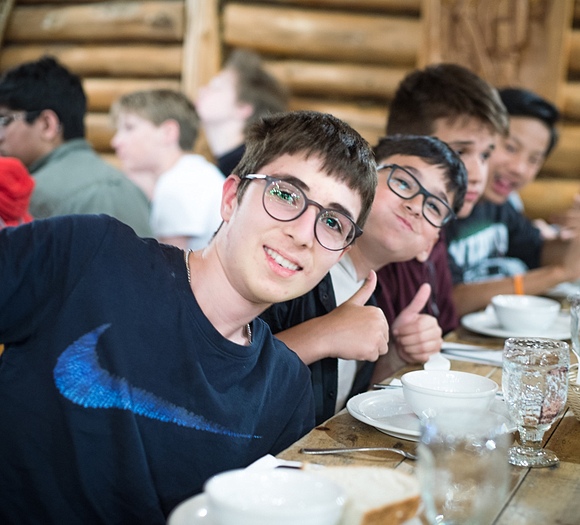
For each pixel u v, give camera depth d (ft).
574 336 5.56
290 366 5.03
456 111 7.92
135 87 15.92
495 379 6.01
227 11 15.34
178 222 11.15
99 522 4.42
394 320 7.04
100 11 15.85
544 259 11.85
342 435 4.60
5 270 4.44
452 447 3.40
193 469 4.54
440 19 14.43
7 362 4.58
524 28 14.24
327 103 15.43
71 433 4.35
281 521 2.92
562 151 14.78
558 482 4.02
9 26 16.38
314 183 4.45
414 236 6.37
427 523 3.42
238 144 13.97
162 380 4.48
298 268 4.44
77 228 4.61
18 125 9.65
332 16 15.19
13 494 4.45
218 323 4.66
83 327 4.45
